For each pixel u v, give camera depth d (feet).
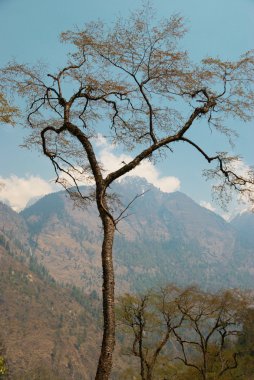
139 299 81.15
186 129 34.63
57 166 36.58
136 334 81.10
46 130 35.19
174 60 35.45
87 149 32.73
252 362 89.81
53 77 36.11
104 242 29.35
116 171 32.09
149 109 36.78
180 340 87.10
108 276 28.40
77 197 36.99
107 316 27.53
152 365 79.97
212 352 93.97
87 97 36.14
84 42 35.63
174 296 84.07
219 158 36.01
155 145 33.50
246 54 35.96
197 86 36.58
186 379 92.68
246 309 86.33
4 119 40.32
